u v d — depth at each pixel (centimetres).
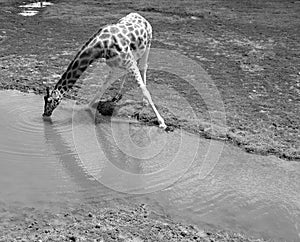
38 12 1262
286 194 463
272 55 918
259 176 491
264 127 593
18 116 597
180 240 389
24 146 526
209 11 1359
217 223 417
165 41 990
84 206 430
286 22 1239
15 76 736
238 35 1076
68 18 1198
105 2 1450
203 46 967
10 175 471
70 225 401
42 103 642
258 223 420
